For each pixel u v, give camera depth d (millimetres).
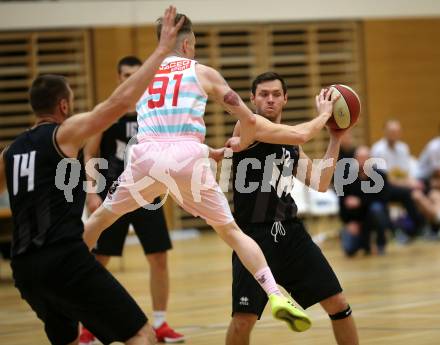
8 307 19062
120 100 8453
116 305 8727
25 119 35625
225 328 14633
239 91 37812
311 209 30734
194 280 22609
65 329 9258
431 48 39406
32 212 8750
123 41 36062
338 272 22797
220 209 10047
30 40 35250
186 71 10219
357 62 38781
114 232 14391
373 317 14977
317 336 13289
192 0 36625
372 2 38562
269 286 9633
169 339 13688
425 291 18219
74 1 35469
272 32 37875
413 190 29969
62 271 8617
